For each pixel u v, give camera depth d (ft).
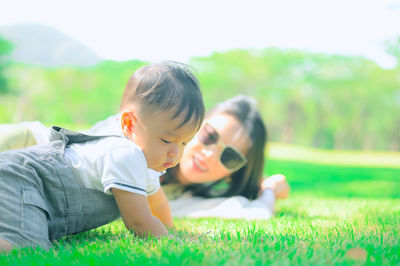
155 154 7.22
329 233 7.13
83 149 7.32
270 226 8.75
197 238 6.86
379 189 24.35
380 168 46.26
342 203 14.62
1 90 118.62
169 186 12.93
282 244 5.99
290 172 37.37
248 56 130.93
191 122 7.18
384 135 136.26
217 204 12.32
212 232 7.63
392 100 128.67
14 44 122.42
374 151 135.95
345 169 43.11
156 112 7.03
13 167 6.62
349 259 5.10
